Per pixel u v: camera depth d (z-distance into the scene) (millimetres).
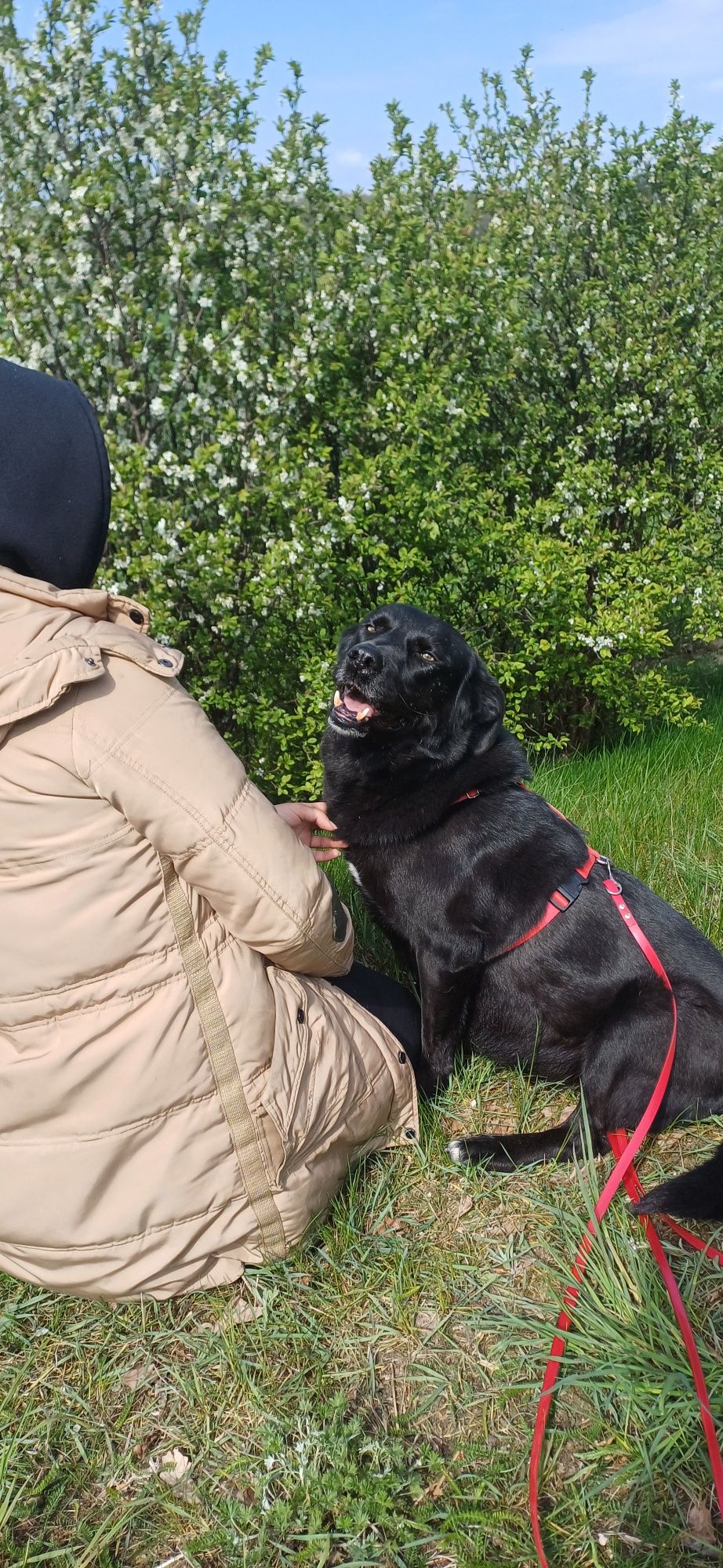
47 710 1612
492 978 2887
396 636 2883
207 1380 1972
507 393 6957
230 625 4766
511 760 2990
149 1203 1860
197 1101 1851
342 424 5410
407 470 5266
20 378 1630
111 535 4734
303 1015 2039
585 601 6352
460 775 2867
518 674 6379
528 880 2816
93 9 5062
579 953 2775
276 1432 1851
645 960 2734
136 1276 1928
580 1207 2449
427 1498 1767
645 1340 2010
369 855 2938
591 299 6973
